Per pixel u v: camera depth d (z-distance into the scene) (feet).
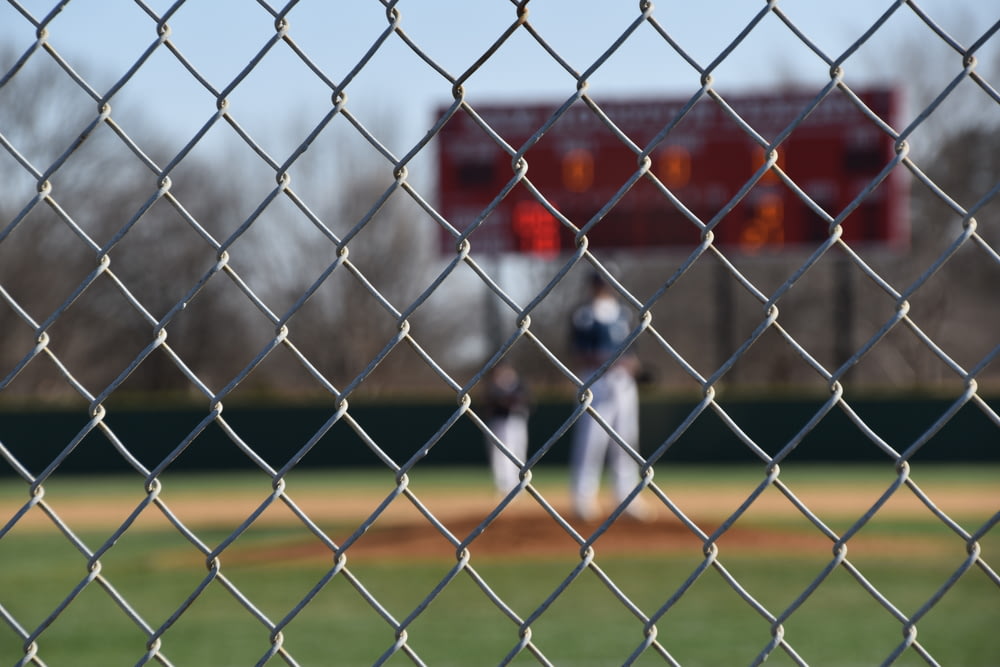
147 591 53.36
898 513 88.69
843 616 45.21
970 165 151.33
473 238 100.83
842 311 207.51
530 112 99.96
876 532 73.61
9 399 177.17
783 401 128.26
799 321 214.07
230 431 11.17
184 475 135.95
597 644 40.19
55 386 178.91
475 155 100.63
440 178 100.89
